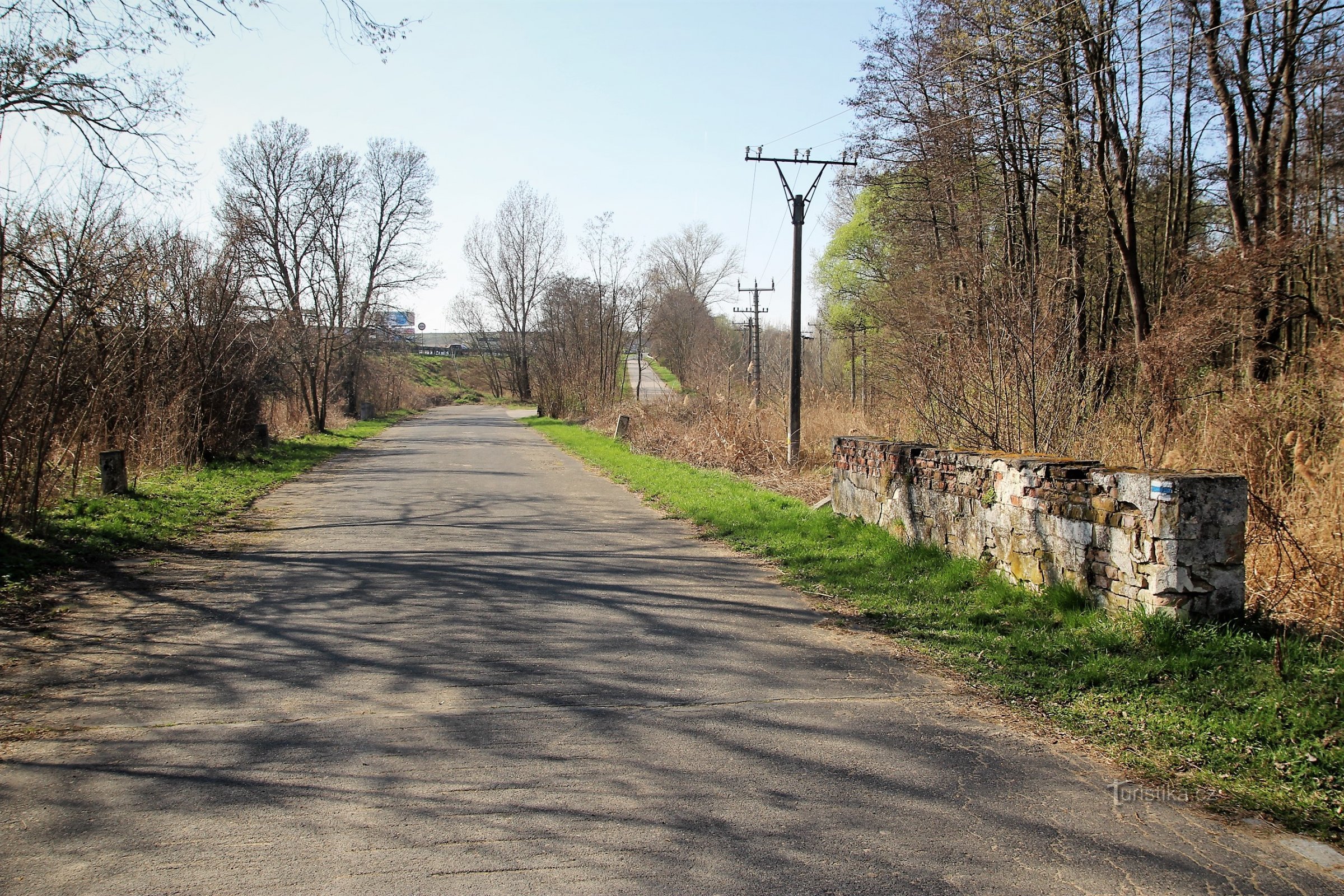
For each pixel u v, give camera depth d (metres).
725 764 4.35
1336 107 15.98
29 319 9.59
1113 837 3.68
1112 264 20.94
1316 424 9.75
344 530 11.15
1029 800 4.01
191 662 5.81
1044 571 7.08
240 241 21.02
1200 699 5.00
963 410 11.45
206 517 11.81
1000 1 17.92
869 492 10.29
